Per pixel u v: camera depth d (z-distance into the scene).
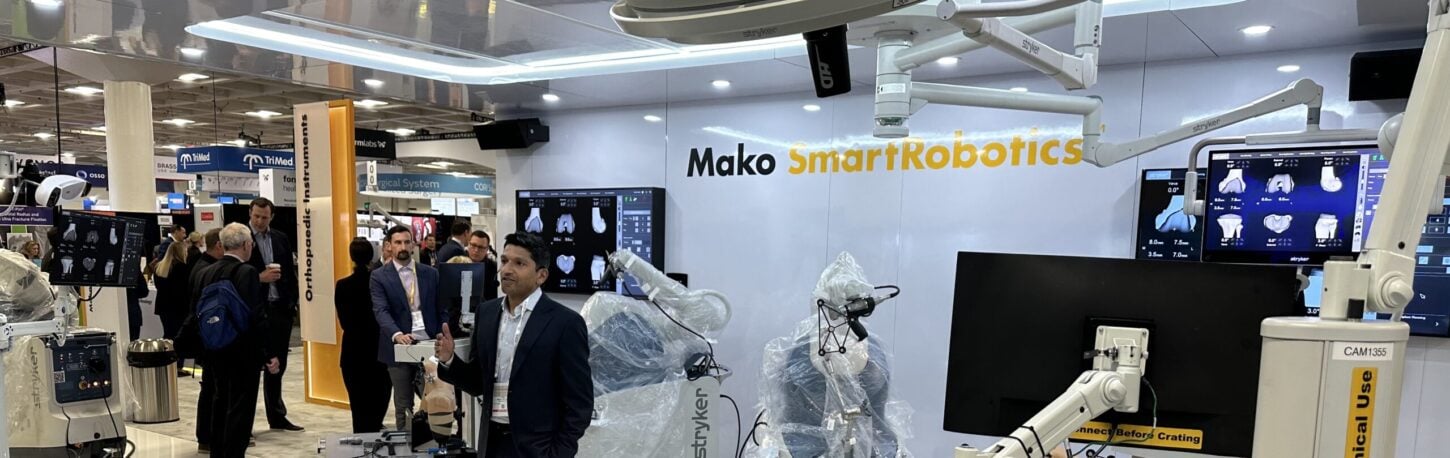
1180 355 1.34
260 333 3.95
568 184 5.48
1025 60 1.82
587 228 5.19
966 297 1.45
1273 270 1.31
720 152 4.86
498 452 2.37
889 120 2.31
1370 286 0.99
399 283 4.27
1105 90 3.78
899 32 2.22
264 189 9.09
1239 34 3.13
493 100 5.18
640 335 3.11
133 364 5.07
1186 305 1.34
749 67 3.92
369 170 11.36
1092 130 2.88
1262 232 3.25
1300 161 3.18
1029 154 3.94
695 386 3.11
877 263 4.36
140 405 5.17
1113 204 3.74
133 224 3.42
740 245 4.80
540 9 3.15
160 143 14.45
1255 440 1.06
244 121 11.52
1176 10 2.81
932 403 4.20
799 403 2.90
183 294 6.27
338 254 5.18
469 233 6.56
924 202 4.22
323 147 5.16
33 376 3.40
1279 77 3.40
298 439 4.83
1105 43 3.35
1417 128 0.99
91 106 10.12
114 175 6.75
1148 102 3.69
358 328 4.39
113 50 3.73
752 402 4.73
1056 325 1.39
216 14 3.05
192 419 5.35
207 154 8.80
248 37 3.56
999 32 1.66
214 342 3.76
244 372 3.90
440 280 3.44
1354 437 0.99
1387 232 0.99
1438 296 3.05
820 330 2.81
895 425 3.08
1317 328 0.99
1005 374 1.42
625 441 3.02
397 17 3.29
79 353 3.48
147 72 6.73
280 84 8.42
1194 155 3.11
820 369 2.79
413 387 4.31
